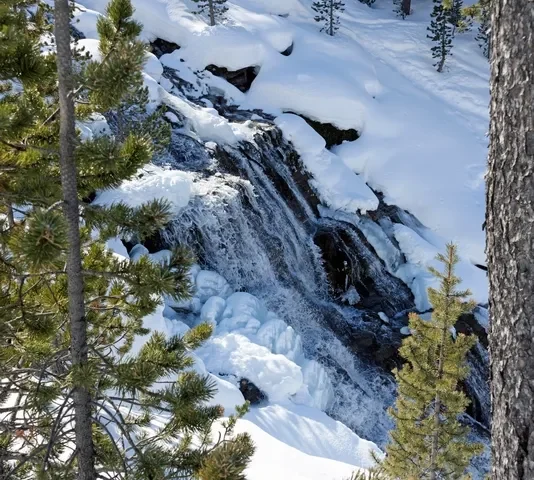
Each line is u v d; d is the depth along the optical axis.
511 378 2.35
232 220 15.37
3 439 4.89
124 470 3.96
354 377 14.48
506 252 2.31
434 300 8.28
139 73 3.22
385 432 13.32
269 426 10.06
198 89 21.78
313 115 21.77
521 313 2.27
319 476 8.30
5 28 3.96
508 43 2.20
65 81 3.47
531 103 2.14
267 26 24.73
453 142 22.50
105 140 3.62
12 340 4.81
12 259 4.24
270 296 15.59
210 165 16.97
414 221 20.47
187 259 3.98
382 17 30.92
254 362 11.30
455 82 26.58
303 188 19.69
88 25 19.00
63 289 4.96
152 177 13.68
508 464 2.41
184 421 4.38
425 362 8.35
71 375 3.85
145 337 9.81
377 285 17.92
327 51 24.72
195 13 24.08
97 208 3.93
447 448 8.47
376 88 24.05
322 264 17.78
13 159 4.37
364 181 21.17
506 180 2.27
